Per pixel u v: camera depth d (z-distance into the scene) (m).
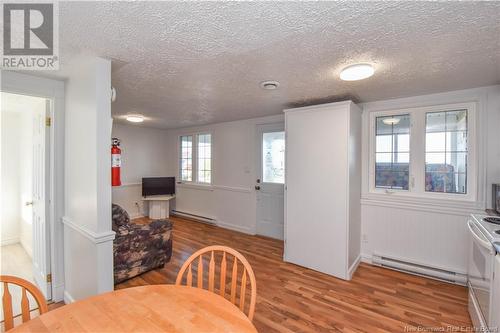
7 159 3.74
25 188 3.55
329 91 2.69
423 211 2.84
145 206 5.84
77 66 1.93
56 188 2.28
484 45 1.60
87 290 1.91
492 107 2.47
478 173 2.55
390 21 1.33
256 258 3.39
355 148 2.97
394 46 1.63
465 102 2.64
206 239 4.22
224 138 4.98
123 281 2.72
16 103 3.10
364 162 3.23
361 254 3.27
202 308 1.08
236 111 3.85
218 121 4.84
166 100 3.12
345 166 2.76
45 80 2.18
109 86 1.83
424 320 2.04
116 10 1.20
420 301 2.31
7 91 1.99
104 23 1.33
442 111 2.80
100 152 1.77
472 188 2.63
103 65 1.80
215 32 1.44
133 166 5.61
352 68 1.94
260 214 4.46
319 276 2.84
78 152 2.02
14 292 2.50
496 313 1.45
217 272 3.01
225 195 4.96
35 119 2.60
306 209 3.06
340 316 2.10
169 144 6.15
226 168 4.95
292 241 3.20
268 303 2.30
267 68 2.02
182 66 1.97
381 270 3.00
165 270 3.04
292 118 3.15
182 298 1.16
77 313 1.03
